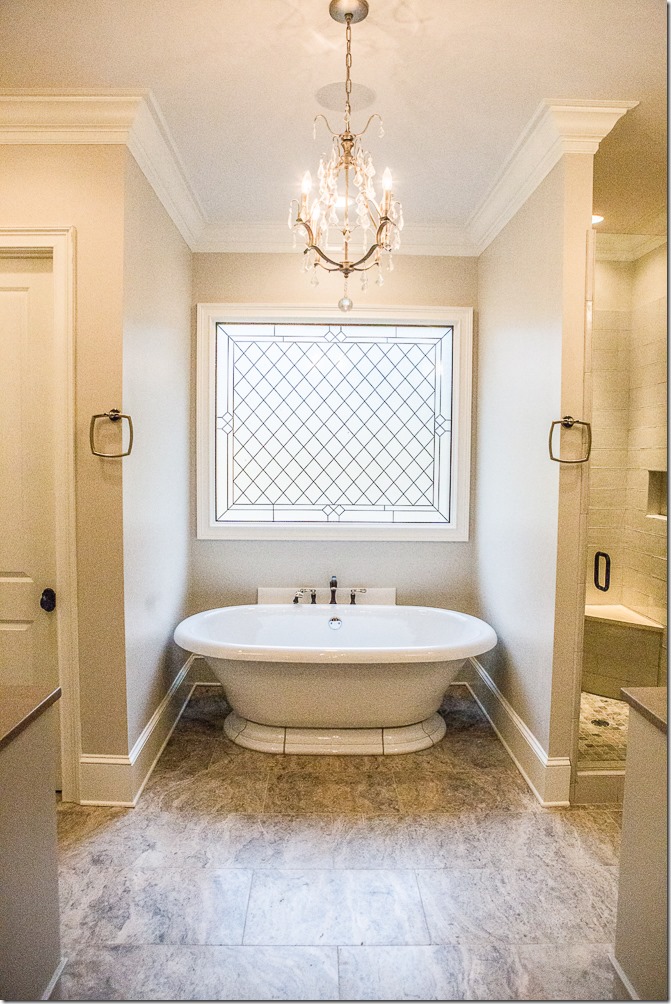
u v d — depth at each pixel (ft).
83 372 7.14
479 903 5.93
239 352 11.62
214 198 9.62
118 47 6.02
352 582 11.50
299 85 6.64
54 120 6.92
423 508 11.84
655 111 7.02
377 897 5.99
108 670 7.40
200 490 11.21
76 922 5.62
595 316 7.38
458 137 7.70
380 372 11.71
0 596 7.56
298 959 5.25
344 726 9.13
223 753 8.91
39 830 4.71
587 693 7.68
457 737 9.51
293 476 11.73
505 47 5.98
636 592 7.59
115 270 7.08
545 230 7.82
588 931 5.60
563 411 7.32
